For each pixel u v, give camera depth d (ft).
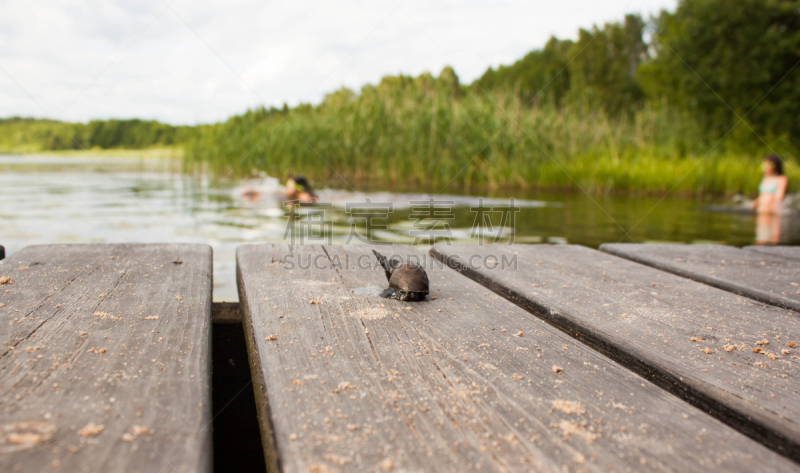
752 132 62.34
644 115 55.36
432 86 45.62
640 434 3.74
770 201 28.30
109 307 6.24
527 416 3.96
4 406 3.86
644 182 37.99
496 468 3.29
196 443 3.46
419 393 4.29
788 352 5.34
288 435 3.63
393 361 4.95
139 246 9.82
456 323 6.09
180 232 17.90
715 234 19.22
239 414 7.60
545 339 5.63
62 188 34.65
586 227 20.25
